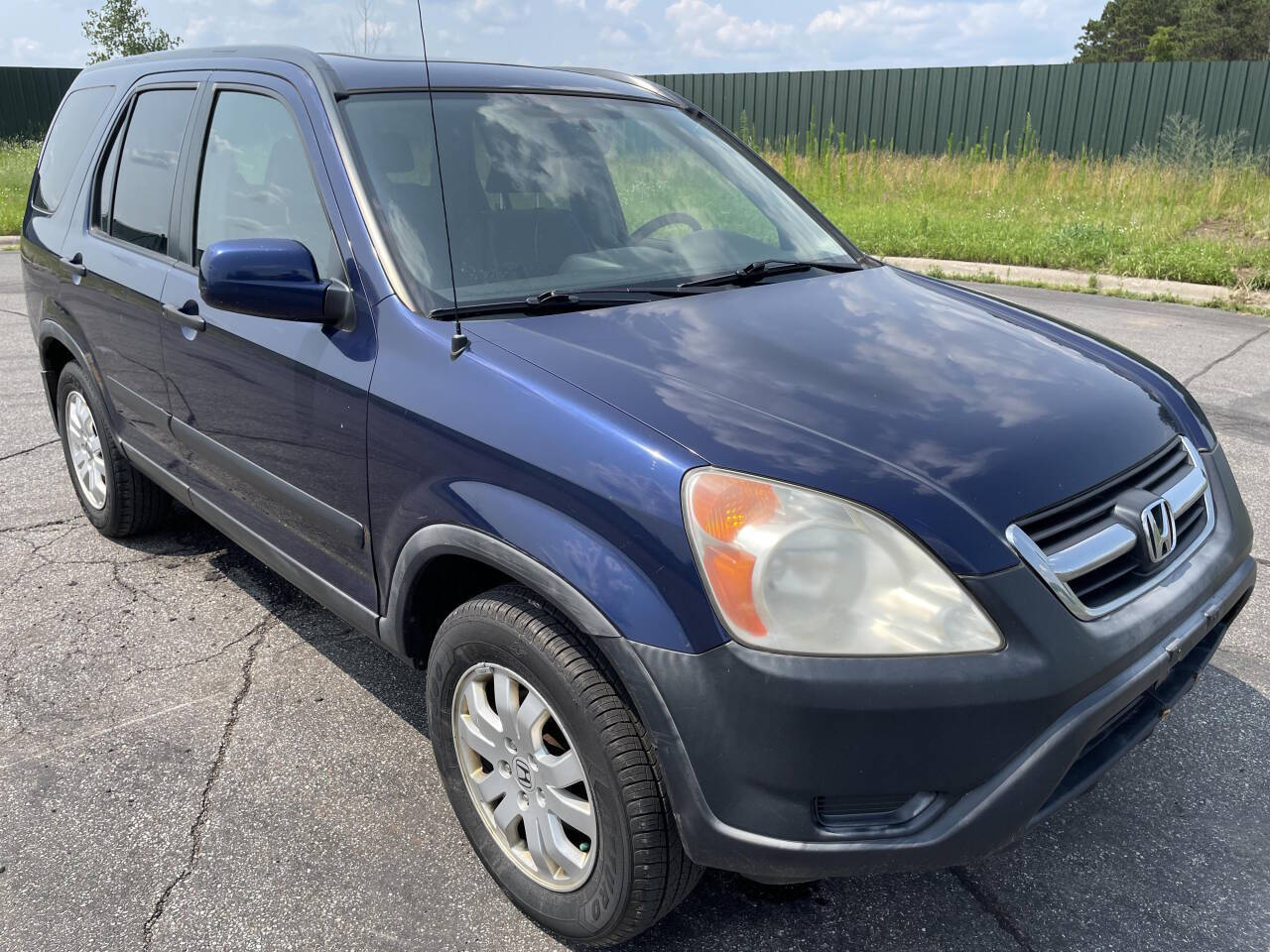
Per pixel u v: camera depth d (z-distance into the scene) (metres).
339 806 2.65
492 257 2.63
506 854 2.29
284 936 2.23
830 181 15.86
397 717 3.05
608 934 2.09
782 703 1.75
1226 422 5.57
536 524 1.99
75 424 4.27
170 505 4.17
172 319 3.16
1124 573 2.06
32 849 2.49
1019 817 1.83
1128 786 2.71
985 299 3.03
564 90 3.31
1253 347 7.18
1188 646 2.10
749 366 2.22
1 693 3.14
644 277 2.78
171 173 3.38
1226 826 2.55
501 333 2.30
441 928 2.25
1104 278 9.61
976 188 14.98
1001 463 1.97
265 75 3.01
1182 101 16.75
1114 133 17.52
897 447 1.96
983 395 2.22
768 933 2.24
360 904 2.32
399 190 2.62
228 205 3.05
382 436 2.36
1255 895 2.32
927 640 1.78
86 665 3.30
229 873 2.42
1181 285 9.18
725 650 1.78
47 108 23.84
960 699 1.76
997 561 1.83
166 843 2.51
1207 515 2.40
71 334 3.95
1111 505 2.09
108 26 23.70
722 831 1.82
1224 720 2.98
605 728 1.91
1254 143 16.16
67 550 4.17
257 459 2.89
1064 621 1.87
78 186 4.05
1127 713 2.14
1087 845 2.50
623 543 1.88
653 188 3.14
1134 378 2.55
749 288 2.79
